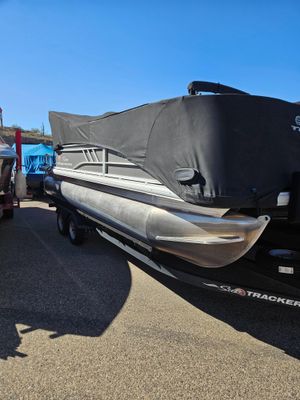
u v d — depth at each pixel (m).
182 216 3.06
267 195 2.87
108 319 3.74
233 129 2.91
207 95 2.99
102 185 4.89
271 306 4.05
